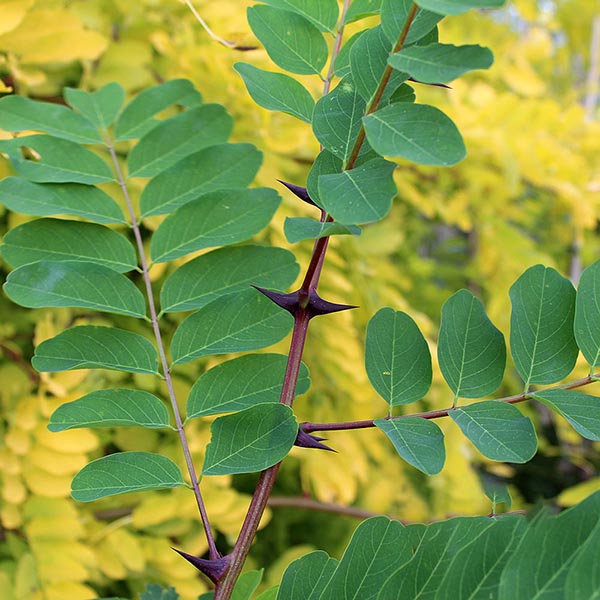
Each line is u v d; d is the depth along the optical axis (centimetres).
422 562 52
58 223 62
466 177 137
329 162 55
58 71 98
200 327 59
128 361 59
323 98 55
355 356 111
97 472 56
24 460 89
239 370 59
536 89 152
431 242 211
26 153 84
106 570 95
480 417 54
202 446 102
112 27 104
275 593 56
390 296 126
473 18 151
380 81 53
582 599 46
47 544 87
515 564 48
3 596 86
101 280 60
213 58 95
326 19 57
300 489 142
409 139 50
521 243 146
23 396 94
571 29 201
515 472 191
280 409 55
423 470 52
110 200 64
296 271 61
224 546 129
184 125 66
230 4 101
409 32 52
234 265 61
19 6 78
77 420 57
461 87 138
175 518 101
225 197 62
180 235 62
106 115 69
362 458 121
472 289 187
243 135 102
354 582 53
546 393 55
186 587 100
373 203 49
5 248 61
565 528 48
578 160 138
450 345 56
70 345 59
